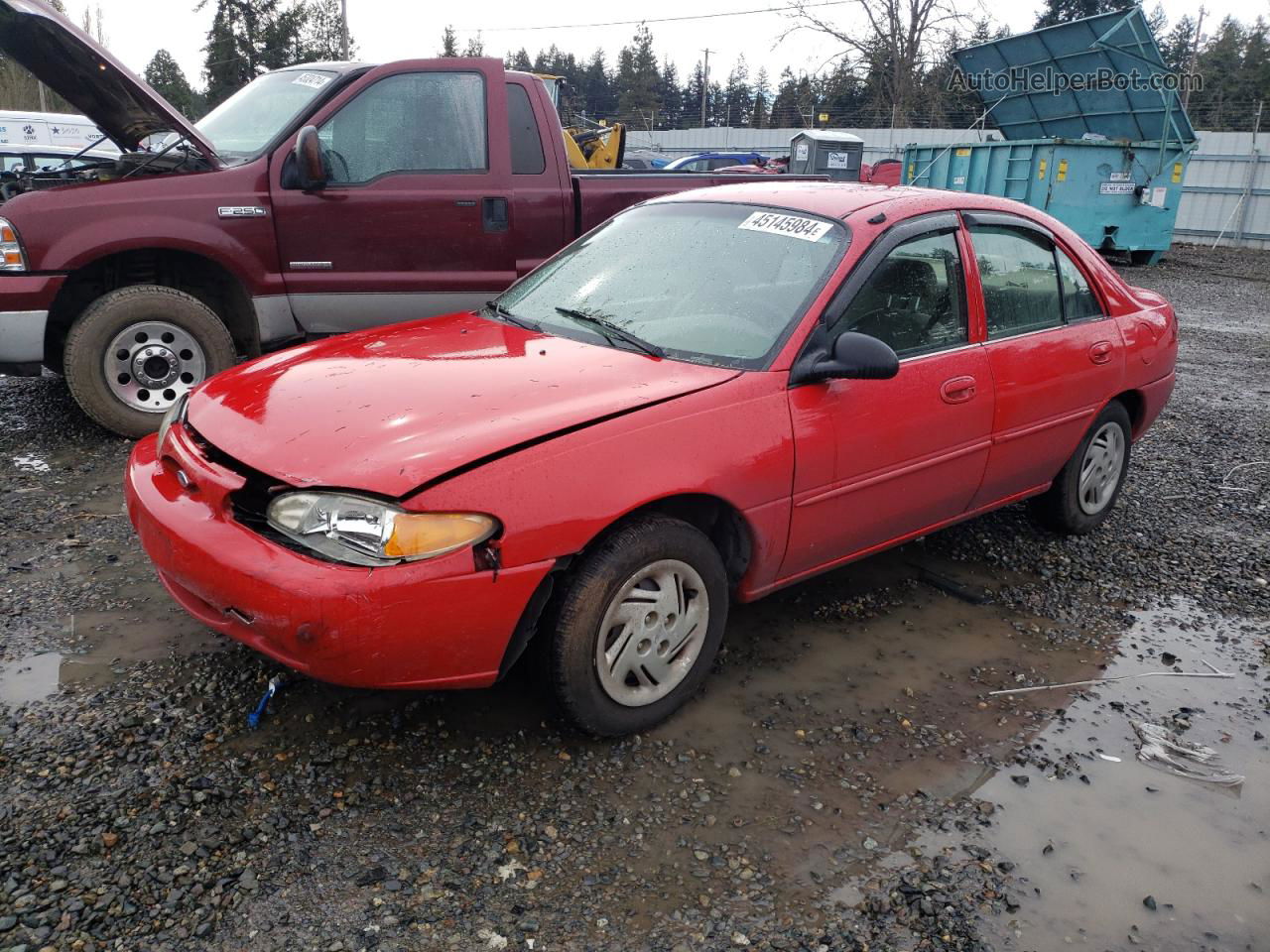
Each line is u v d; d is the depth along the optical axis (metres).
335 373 3.07
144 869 2.30
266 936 2.14
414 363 3.13
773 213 3.69
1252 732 3.19
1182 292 14.86
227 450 2.72
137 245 5.30
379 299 5.92
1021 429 3.95
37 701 2.94
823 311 3.24
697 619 3.00
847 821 2.63
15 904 2.17
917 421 3.48
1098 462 4.57
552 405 2.78
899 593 4.07
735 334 3.25
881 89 38.97
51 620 3.44
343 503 2.47
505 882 2.34
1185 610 4.04
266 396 2.96
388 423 2.68
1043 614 3.95
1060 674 3.49
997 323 3.89
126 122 5.97
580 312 3.54
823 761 2.90
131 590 3.69
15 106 35.56
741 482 2.97
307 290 5.75
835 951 2.19
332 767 2.71
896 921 2.29
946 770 2.90
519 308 3.79
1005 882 2.44
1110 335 4.38
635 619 2.83
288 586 2.41
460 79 5.93
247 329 5.84
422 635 2.48
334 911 2.22
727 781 2.77
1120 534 4.84
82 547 4.07
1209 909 2.40
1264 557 4.61
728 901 2.32
